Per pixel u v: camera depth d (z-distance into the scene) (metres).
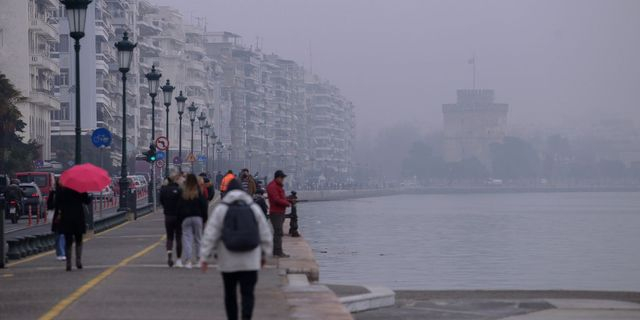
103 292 25.53
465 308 29.16
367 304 28.75
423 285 54.09
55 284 27.44
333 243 95.19
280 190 37.38
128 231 54.00
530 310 28.69
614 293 33.66
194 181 32.12
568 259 78.88
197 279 28.75
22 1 127.44
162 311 22.31
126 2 195.62
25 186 77.50
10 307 22.86
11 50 127.31
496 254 84.00
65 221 31.61
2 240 33.16
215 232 19.45
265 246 19.66
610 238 110.75
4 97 104.44
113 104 182.88
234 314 19.69
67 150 155.38
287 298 24.98
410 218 161.38
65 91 162.38
